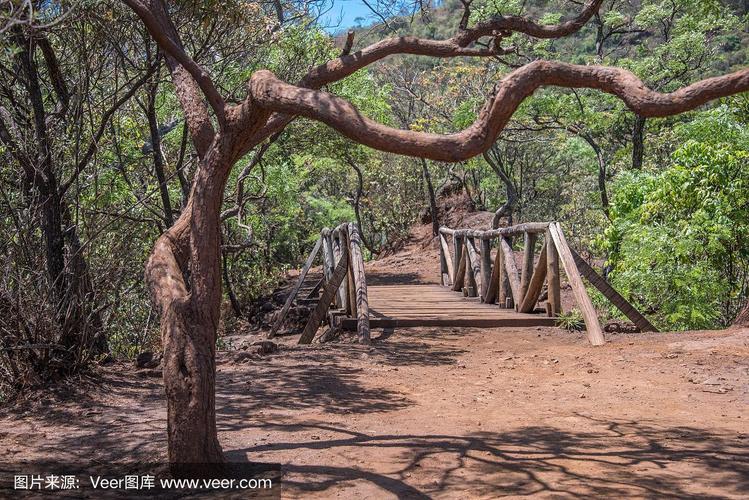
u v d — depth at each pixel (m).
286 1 12.58
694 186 11.34
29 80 7.10
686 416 5.91
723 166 11.17
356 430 5.56
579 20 5.64
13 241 6.96
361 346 9.45
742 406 6.19
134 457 4.91
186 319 4.35
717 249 10.84
